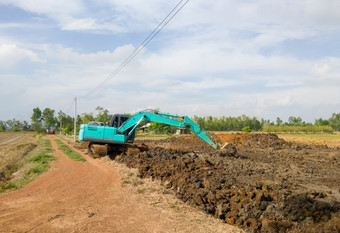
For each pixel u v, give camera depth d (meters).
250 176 13.53
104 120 89.06
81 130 21.91
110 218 8.12
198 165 15.12
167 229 7.36
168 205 9.36
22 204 9.44
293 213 7.92
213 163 16.83
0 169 17.92
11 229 7.19
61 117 106.69
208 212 8.89
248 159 20.17
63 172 15.60
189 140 41.09
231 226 7.68
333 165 17.98
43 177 14.18
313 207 8.12
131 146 23.09
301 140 43.56
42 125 137.50
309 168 16.67
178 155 20.14
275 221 7.56
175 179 12.23
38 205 9.34
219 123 112.00
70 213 8.53
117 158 20.03
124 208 9.07
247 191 10.15
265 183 11.74
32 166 17.53
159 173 13.85
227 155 20.28
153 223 7.77
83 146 33.22
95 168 17.03
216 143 21.45
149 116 22.09
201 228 7.45
